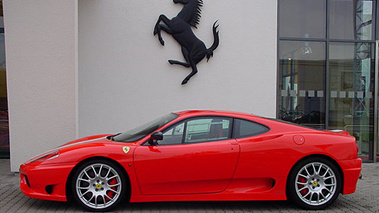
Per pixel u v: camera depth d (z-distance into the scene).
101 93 7.11
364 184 5.86
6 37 5.66
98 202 4.09
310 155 4.32
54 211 4.07
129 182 4.18
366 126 7.98
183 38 7.22
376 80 7.87
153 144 4.17
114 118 7.16
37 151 5.81
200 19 7.34
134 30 7.17
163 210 4.24
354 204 4.63
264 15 7.46
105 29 7.09
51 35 5.76
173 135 4.26
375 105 7.87
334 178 4.32
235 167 4.18
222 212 4.21
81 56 7.05
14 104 5.73
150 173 4.06
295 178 4.26
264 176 4.23
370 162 7.95
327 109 7.86
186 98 7.34
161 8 7.22
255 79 7.48
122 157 4.05
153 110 7.27
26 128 5.77
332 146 4.33
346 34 7.94
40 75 5.77
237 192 4.21
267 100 7.53
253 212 4.24
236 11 7.39
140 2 7.17
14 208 4.17
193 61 7.25
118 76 7.15
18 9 5.67
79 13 7.03
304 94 7.83
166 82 7.28
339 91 7.94
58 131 5.84
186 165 4.10
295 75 7.80
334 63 7.94
